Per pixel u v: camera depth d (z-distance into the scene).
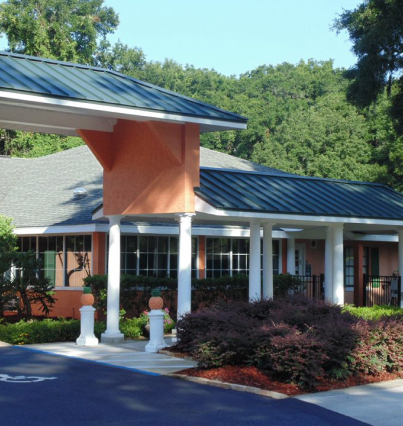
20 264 19.08
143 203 15.45
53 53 49.00
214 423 8.95
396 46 24.31
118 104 13.44
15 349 15.16
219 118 14.63
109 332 16.38
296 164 43.97
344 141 43.88
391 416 9.45
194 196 14.80
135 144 15.68
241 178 16.70
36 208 24.48
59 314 21.97
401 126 26.27
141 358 13.77
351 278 28.78
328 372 11.77
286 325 12.06
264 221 16.36
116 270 16.44
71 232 21.23
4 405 9.62
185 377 11.71
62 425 8.67
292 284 22.55
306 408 9.88
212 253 23.98
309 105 59.59
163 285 20.22
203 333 13.31
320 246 28.27
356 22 26.14
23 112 14.59
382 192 19.52
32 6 47.94
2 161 30.53
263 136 50.34
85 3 52.28
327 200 17.17
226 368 12.10
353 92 25.62
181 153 14.70
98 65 54.41
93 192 24.53
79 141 45.12
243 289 21.83
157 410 9.56
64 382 11.26
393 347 12.56
